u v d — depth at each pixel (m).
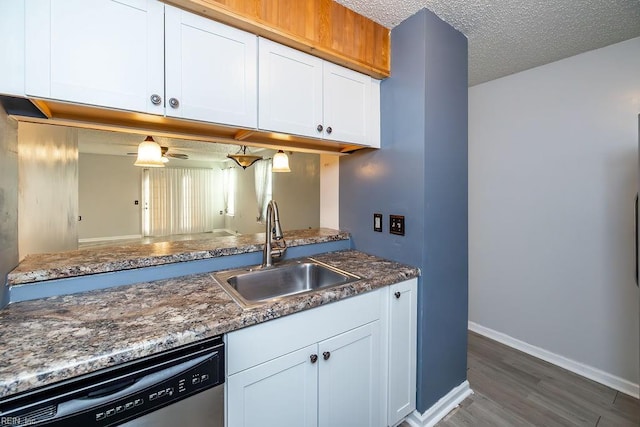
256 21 1.16
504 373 1.98
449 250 1.65
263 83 1.25
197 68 1.09
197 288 1.19
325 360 1.15
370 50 1.56
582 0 1.40
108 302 1.03
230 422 0.91
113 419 0.70
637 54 1.73
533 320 2.21
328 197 2.19
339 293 1.17
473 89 2.55
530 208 2.21
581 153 1.95
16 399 0.62
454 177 1.67
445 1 1.42
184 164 8.50
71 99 0.88
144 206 7.95
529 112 2.20
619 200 1.81
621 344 1.81
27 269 1.07
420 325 1.53
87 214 7.25
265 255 1.54
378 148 1.74
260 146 1.64
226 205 8.95
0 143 0.90
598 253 1.89
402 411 1.48
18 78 0.82
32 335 0.78
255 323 0.94
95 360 0.68
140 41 0.98
